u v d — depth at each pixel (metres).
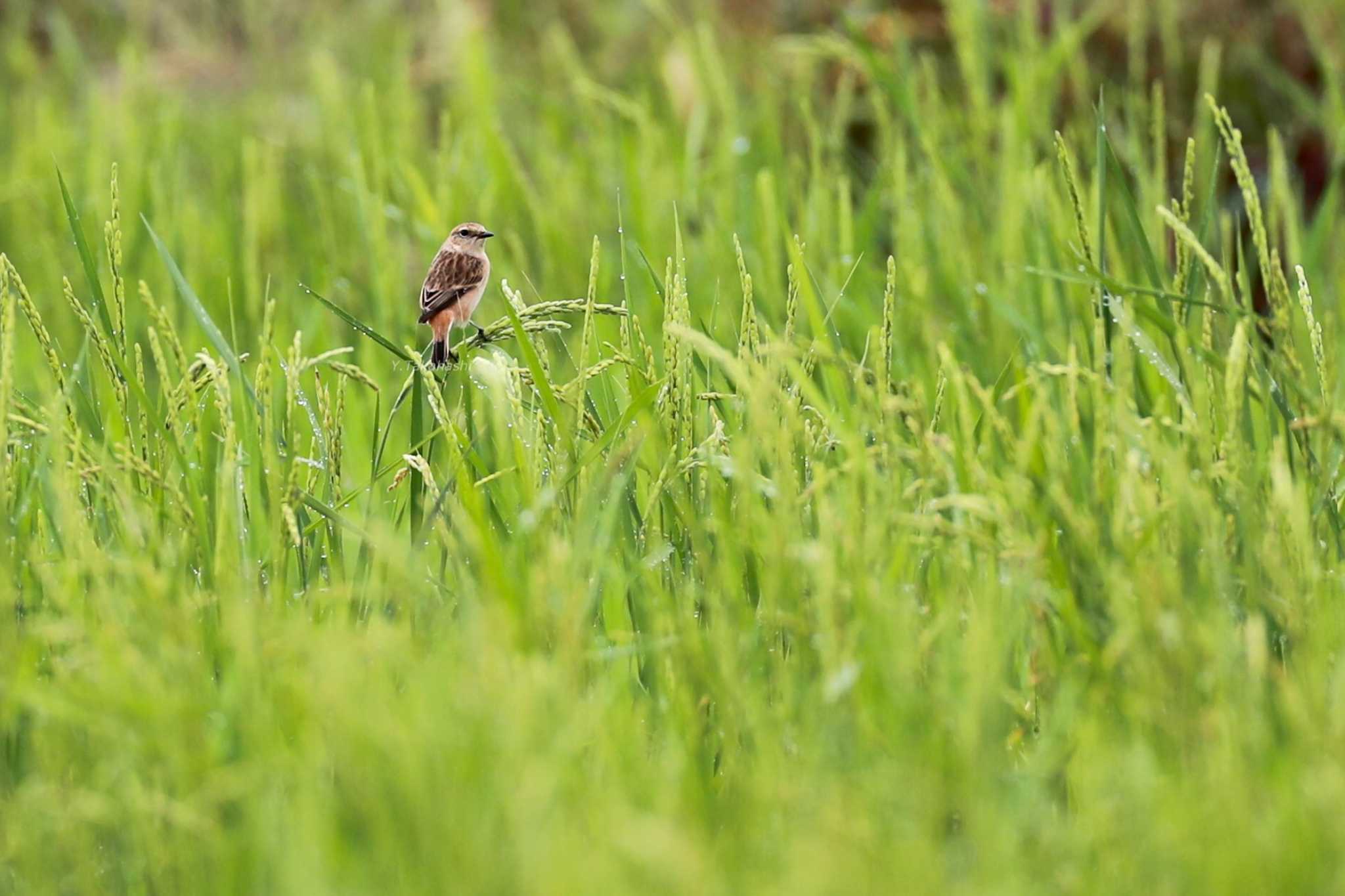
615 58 21.89
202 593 7.45
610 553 8.34
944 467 7.88
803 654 7.25
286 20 24.41
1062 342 11.73
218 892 6.29
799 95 18.03
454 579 8.75
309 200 17.50
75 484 8.02
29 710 7.05
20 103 22.31
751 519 7.72
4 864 6.61
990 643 6.78
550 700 6.50
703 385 9.61
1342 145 13.77
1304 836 5.82
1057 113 18.11
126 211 15.80
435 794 5.99
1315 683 6.71
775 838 6.13
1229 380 7.82
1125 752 6.65
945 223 14.05
